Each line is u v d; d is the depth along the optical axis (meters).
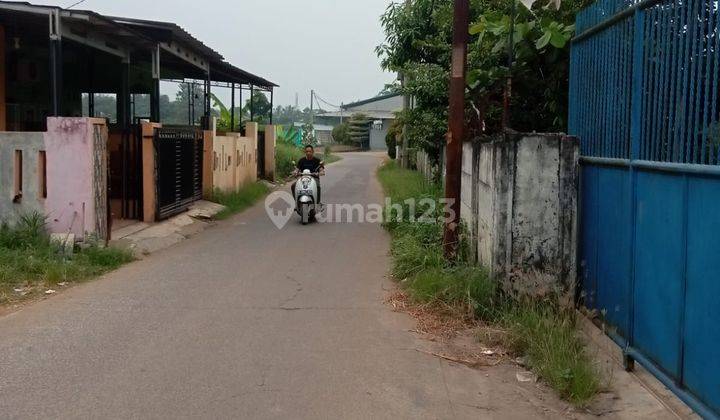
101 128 8.88
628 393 4.45
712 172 3.62
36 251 8.12
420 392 4.54
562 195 5.88
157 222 11.13
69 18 9.70
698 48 3.91
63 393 4.37
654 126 4.50
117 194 11.21
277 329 5.84
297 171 13.59
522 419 4.16
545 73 8.76
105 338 5.51
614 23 5.34
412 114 13.86
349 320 6.14
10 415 4.03
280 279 7.84
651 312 4.49
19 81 15.68
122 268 8.39
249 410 4.17
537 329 5.23
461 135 7.42
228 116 25.20
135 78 19.53
